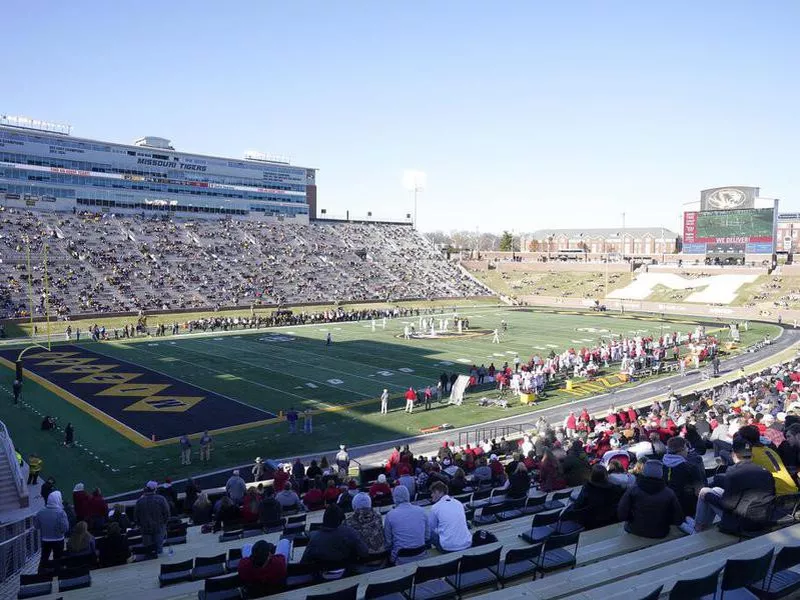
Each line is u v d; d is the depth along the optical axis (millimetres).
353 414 35375
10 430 31672
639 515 8680
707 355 52750
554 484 14820
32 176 88250
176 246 91625
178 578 10469
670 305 95938
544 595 6793
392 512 9258
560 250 173250
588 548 8523
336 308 87688
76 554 11750
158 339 63125
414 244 124562
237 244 99062
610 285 110312
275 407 36625
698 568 7035
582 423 27594
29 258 72125
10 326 63969
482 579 7934
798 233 156750
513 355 54031
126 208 97188
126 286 77625
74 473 26078
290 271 95750
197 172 104688
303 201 117688
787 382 35094
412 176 132250
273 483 19109
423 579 7492
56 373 45500
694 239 105875
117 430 31906
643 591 6594
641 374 46469
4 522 20328
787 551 6609
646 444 16656
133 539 13922
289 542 9508
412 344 60000
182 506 19219
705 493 8562
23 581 10555
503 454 23562
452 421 34438
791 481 8906
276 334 67000
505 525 11477
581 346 59094
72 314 68188
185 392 39906
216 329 71000
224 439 30766
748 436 9266
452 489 16016
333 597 6691
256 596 8203
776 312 85062
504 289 115875
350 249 111500
